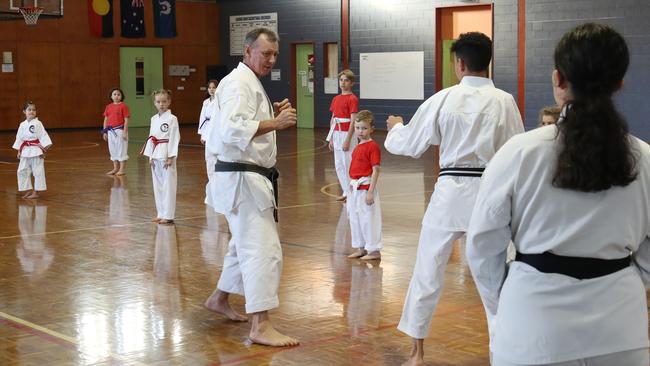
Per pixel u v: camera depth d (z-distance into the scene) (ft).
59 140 73.72
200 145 68.80
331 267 24.22
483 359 15.88
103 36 85.76
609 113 7.66
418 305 15.05
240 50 92.48
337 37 82.48
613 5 63.52
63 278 22.98
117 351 16.49
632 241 8.10
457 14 73.77
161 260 25.40
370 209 24.94
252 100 16.24
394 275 23.16
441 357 16.01
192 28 92.68
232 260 18.22
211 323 18.51
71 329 18.06
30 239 28.94
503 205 8.16
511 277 8.27
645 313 8.20
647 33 62.03
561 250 7.99
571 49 7.81
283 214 34.12
